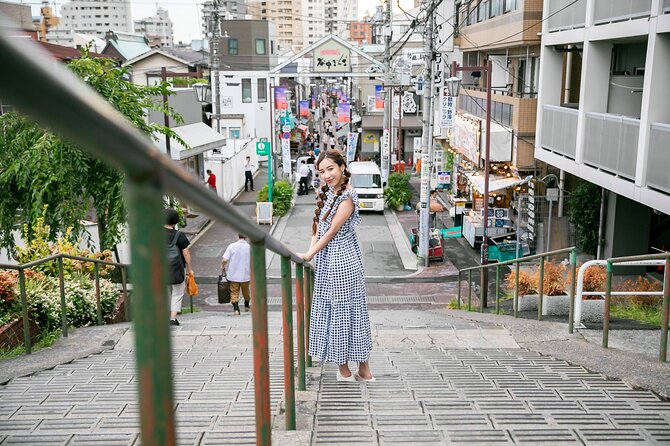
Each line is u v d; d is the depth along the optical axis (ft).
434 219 78.23
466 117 94.68
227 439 12.35
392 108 135.54
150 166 2.28
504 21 77.97
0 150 40.01
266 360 7.05
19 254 34.24
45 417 14.33
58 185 41.06
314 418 13.64
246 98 161.89
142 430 2.50
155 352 2.47
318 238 16.22
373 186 101.40
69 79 1.77
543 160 63.21
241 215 4.63
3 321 23.88
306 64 172.86
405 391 16.65
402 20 200.85
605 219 58.59
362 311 16.76
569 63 65.31
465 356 22.35
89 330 26.37
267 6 567.18
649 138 41.32
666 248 57.82
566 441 13.16
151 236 2.36
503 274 68.08
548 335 26.17
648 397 16.75
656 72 40.93
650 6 41.91
